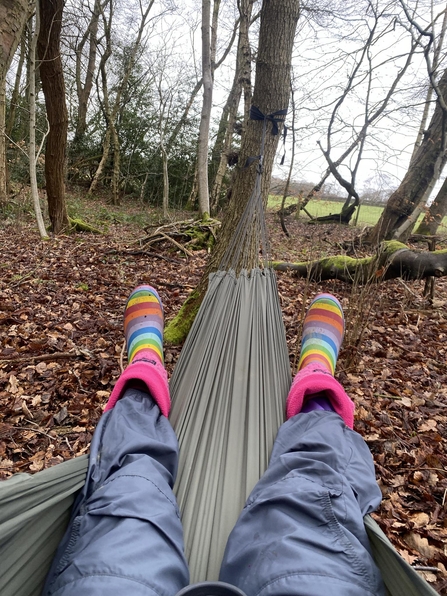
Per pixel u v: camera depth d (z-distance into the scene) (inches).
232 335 64.2
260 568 38.7
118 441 50.2
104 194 662.5
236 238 76.4
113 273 224.5
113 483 44.2
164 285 206.2
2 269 225.3
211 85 319.6
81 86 729.6
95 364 125.2
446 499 79.4
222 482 50.9
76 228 343.9
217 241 128.8
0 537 36.0
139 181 649.0
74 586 35.4
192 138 626.2
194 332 67.7
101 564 36.1
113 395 59.2
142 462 46.8
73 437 96.7
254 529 42.9
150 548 38.4
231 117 473.7
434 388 121.5
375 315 167.2
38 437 96.9
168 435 52.7
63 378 118.4
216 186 507.2
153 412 56.3
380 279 153.4
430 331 162.7
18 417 102.7
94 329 152.0
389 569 39.1
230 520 47.4
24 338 143.9
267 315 67.7
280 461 49.3
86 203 566.9
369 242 277.1
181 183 642.8
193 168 631.8
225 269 75.3
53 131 305.6
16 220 344.2
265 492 45.5
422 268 172.2
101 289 199.5
